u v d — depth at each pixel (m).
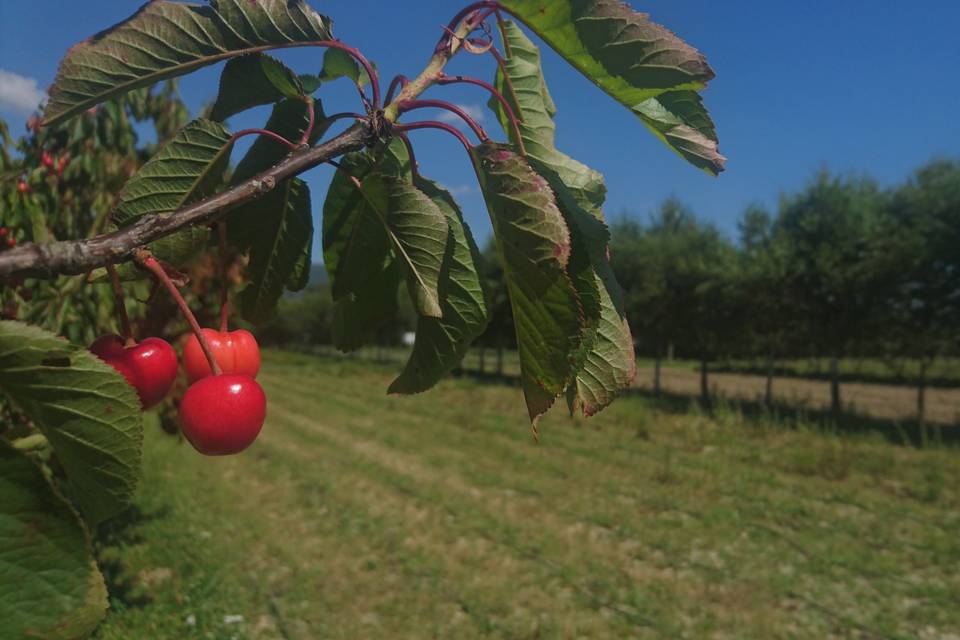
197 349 1.01
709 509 8.16
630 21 0.84
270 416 16.27
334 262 1.19
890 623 5.18
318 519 7.80
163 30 0.88
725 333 18.77
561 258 0.82
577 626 5.17
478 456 11.43
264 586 5.89
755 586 5.91
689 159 1.07
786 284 15.23
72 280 3.37
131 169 4.25
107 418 0.67
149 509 7.83
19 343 0.62
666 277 19.47
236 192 0.77
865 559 6.51
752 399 20.69
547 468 10.41
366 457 11.27
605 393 0.96
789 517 7.91
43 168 3.62
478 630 5.16
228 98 1.00
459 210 0.98
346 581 6.04
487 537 7.16
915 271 13.36
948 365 26.73
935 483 9.34
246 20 0.89
